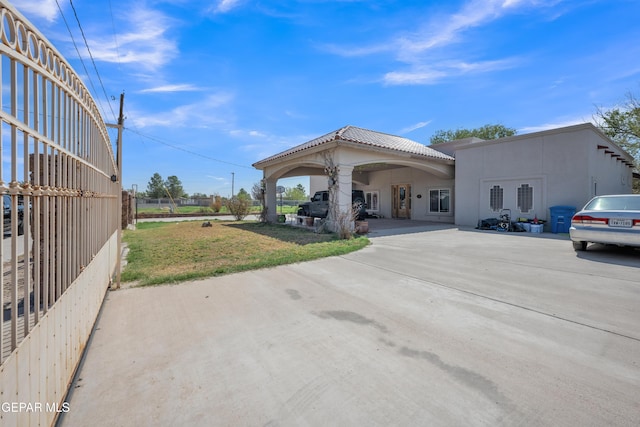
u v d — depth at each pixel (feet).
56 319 6.53
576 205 36.99
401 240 32.01
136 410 6.46
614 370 7.72
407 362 8.24
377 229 43.42
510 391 6.91
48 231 6.40
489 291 14.40
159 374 7.82
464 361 8.25
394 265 20.10
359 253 24.41
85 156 9.55
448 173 51.85
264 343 9.46
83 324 9.05
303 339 9.70
